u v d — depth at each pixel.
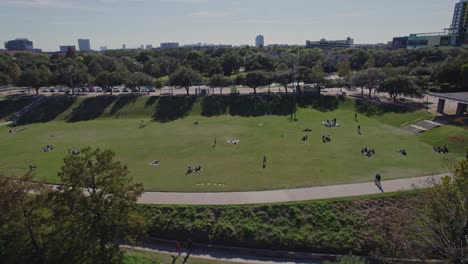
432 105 88.50
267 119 90.94
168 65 156.88
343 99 103.38
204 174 52.22
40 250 28.30
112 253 28.73
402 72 112.56
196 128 83.31
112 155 29.02
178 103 103.69
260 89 122.38
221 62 151.50
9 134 83.44
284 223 39.12
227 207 41.03
